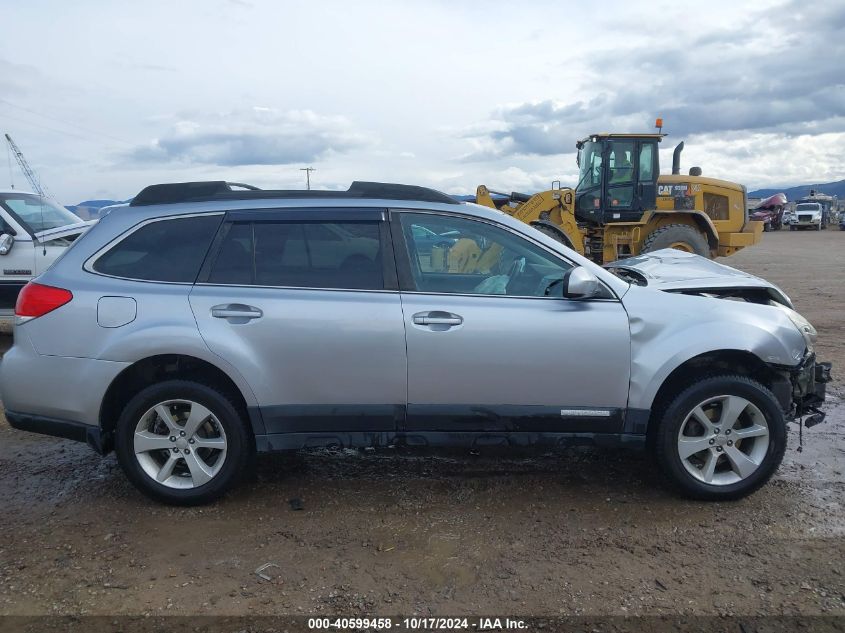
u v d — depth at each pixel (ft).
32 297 12.93
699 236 44.04
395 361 12.70
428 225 13.41
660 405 13.23
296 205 13.30
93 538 12.08
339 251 13.11
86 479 14.66
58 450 16.40
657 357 12.78
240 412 13.10
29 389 12.87
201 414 12.94
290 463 15.46
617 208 43.96
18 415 13.10
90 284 12.86
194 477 13.07
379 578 10.80
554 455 15.89
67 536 12.15
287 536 12.12
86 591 10.46
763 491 13.84
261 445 13.00
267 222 13.19
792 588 10.49
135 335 12.51
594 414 12.96
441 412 12.92
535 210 43.93
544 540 11.94
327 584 10.63
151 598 10.28
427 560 11.32
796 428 17.54
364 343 12.64
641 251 44.75
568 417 12.98
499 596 10.30
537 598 10.26
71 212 29.68
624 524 12.51
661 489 13.99
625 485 14.21
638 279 14.83
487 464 15.38
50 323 12.76
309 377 12.73
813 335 14.35
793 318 13.88
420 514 12.94
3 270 25.36
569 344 12.71
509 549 11.64
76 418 12.84
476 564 11.18
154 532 12.29
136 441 12.99
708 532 12.19
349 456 15.87
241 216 13.21
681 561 11.25
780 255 75.00
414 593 10.39
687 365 13.39
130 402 12.94
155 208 13.37
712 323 12.91
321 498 13.66
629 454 15.93
